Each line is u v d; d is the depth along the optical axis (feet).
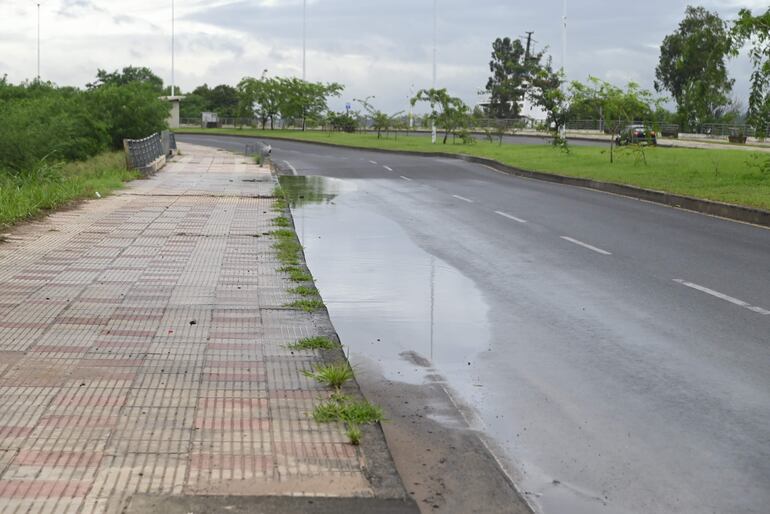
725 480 16.39
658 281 35.37
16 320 26.12
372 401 20.95
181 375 21.04
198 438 16.94
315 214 60.13
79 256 38.19
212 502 14.16
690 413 19.98
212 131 281.33
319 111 309.42
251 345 23.95
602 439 18.45
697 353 24.80
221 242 43.09
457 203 67.67
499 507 15.24
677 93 267.39
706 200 61.98
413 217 58.34
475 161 126.62
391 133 260.83
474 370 23.52
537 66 266.16
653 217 58.23
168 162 118.11
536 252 43.16
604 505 15.37
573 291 33.55
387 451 16.57
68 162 111.96
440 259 41.27
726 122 247.50
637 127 186.91
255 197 67.41
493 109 326.03
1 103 127.85
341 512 14.01
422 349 25.63
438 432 18.89
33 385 19.98
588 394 21.39
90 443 16.56
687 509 15.20
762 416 19.75
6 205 51.29
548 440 18.42
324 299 32.35
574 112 153.99
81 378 20.61
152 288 31.42
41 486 14.60
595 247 44.68
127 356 22.58
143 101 152.46
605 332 27.27
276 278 33.81
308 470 15.57
